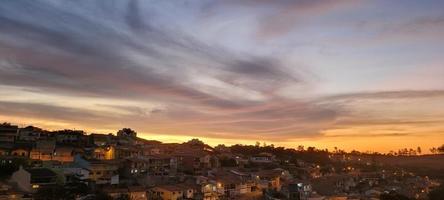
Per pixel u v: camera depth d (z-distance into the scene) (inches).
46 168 5246.1
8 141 6727.4
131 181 6053.2
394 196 7096.5
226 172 7573.8
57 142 7165.4
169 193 5497.1
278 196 6717.5
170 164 7308.1
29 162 5757.9
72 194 4734.3
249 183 6939.0
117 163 6264.8
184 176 6747.1
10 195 4306.1
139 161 6599.4
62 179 5137.8
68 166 5664.4
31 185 4785.9
